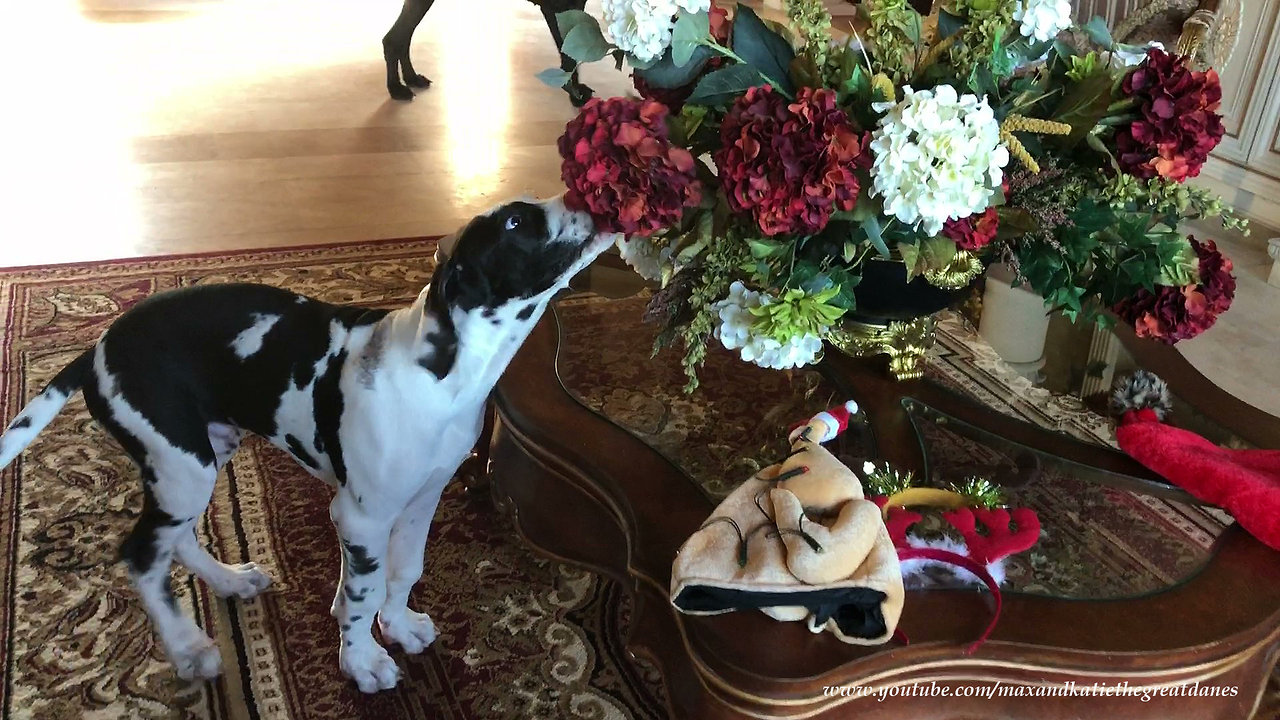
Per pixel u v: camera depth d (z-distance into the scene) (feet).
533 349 4.39
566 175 2.88
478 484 5.48
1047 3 3.01
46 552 5.04
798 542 2.64
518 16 17.90
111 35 15.43
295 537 5.25
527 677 4.47
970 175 2.67
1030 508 3.41
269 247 8.55
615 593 4.97
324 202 9.63
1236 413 3.97
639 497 3.50
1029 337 4.50
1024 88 3.25
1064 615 2.93
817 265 3.19
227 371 3.71
